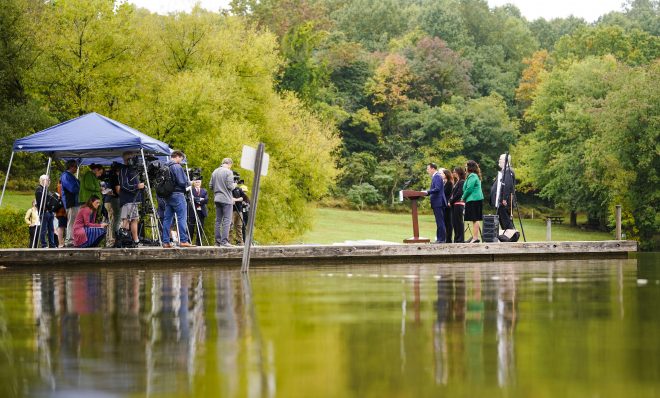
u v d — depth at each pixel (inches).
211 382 237.6
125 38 1740.9
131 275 729.0
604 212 3563.0
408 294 499.2
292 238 2034.9
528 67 4931.1
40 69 1702.8
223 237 953.5
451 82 4562.0
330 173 2090.3
